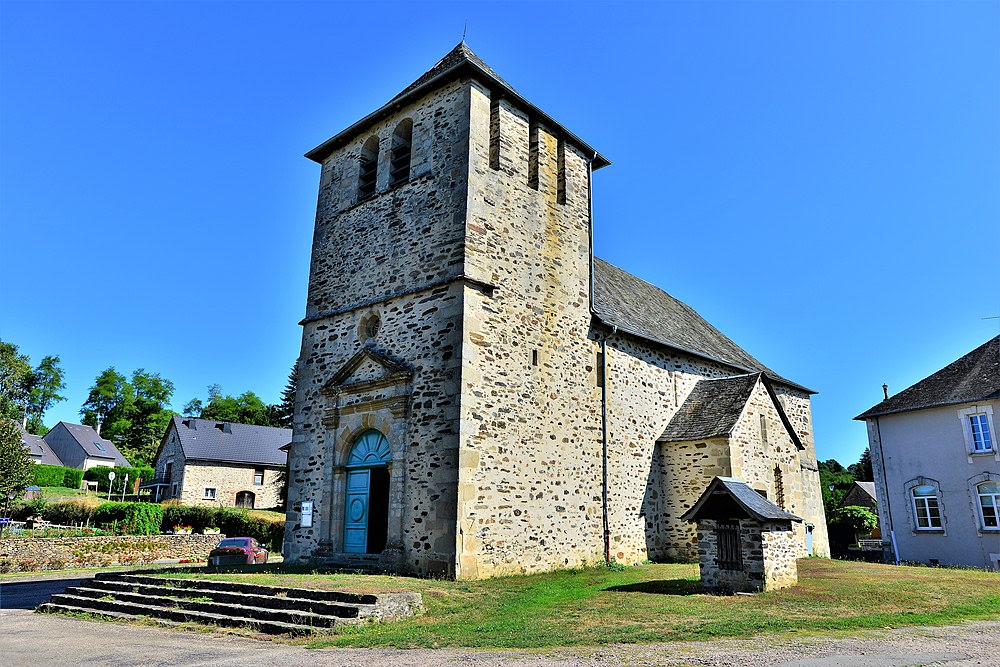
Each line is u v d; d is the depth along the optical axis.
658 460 17.61
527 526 13.52
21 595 14.28
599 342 16.56
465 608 9.69
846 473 64.12
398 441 13.53
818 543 22.28
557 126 16.73
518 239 14.98
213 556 20.11
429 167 15.02
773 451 17.86
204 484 45.91
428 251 14.38
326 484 14.82
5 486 31.03
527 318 14.70
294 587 9.72
